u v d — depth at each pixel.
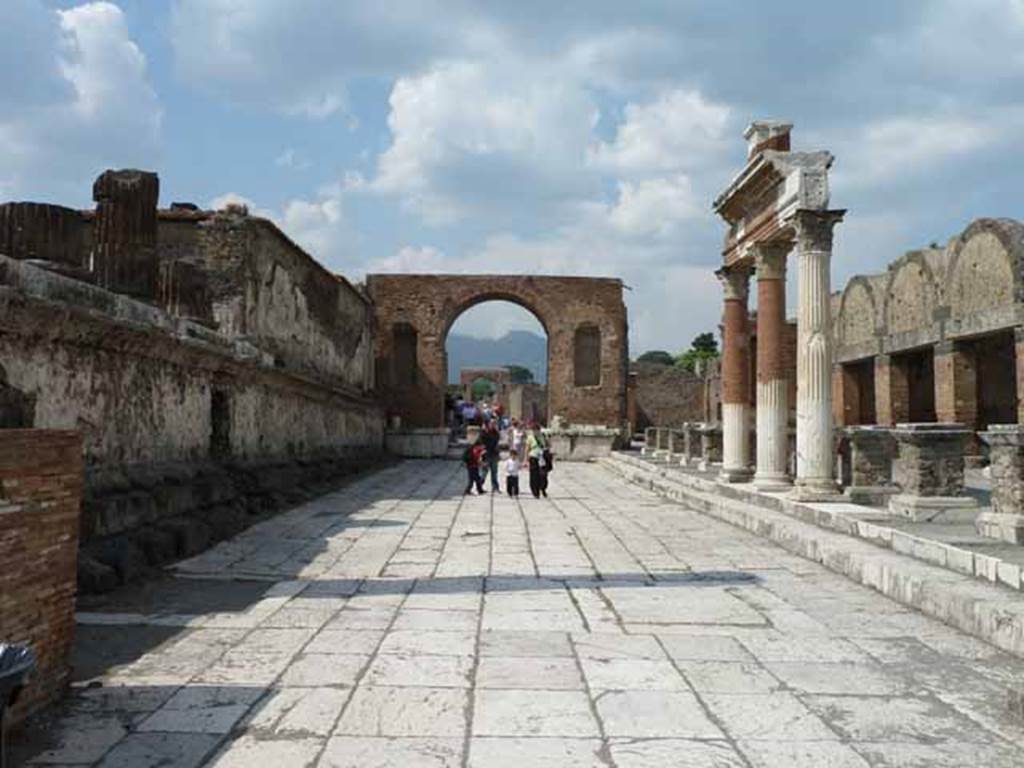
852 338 35.25
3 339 8.91
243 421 17.84
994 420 27.52
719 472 23.80
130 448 12.04
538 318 42.75
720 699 5.81
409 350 42.38
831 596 9.17
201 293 16.47
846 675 6.36
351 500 19.77
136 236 13.45
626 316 42.41
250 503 15.98
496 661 6.67
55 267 11.09
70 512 5.89
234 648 7.04
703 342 80.00
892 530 10.84
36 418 9.55
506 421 49.41
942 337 27.30
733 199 19.08
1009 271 23.62
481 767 4.67
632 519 16.34
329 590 9.46
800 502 14.53
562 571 10.69
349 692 5.91
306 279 25.88
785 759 4.80
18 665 3.75
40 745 4.98
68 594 5.87
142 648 7.04
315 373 26.84
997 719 5.46
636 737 5.11
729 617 8.19
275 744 4.99
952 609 7.85
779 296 17.88
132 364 12.11
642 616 8.21
